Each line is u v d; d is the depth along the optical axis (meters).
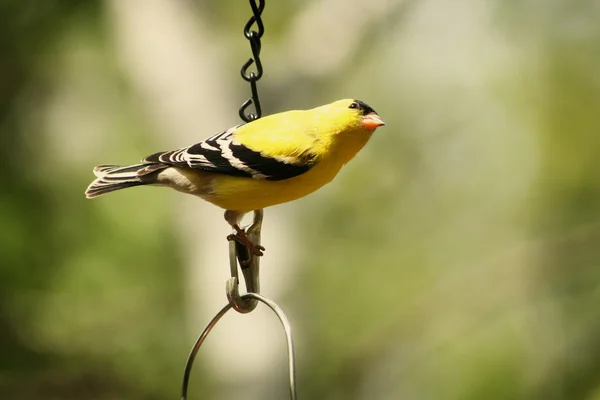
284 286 12.24
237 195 6.15
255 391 11.78
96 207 12.93
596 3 14.08
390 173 16.14
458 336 14.59
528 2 14.09
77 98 13.49
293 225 12.62
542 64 14.64
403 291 16.02
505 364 13.39
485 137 16.08
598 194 14.39
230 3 14.06
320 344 13.88
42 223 12.34
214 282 12.18
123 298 12.93
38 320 12.39
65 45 12.57
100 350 12.82
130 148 13.70
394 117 15.95
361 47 12.49
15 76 12.35
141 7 12.73
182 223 12.62
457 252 16.59
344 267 15.70
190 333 12.41
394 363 14.49
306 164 6.16
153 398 12.96
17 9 11.83
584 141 14.40
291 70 12.22
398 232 16.42
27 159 12.53
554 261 14.65
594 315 13.70
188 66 12.58
